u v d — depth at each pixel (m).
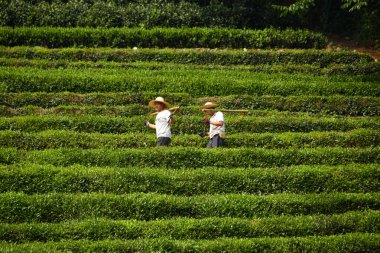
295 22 66.38
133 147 42.00
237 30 60.28
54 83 49.59
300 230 34.31
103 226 33.31
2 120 43.34
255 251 32.28
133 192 36.97
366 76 54.09
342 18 68.31
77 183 37.09
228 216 35.41
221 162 40.00
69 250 31.41
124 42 58.97
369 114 48.56
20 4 61.88
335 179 38.91
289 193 37.81
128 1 65.12
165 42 59.50
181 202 35.62
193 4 63.94
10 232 32.66
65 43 58.59
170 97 48.22
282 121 45.28
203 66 55.31
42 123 43.62
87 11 62.06
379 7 64.50
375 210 36.69
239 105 48.12
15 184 36.81
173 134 44.25
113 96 47.88
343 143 43.47
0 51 55.16
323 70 55.47
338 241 33.06
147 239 32.38
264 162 40.59
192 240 32.59
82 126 43.88
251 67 55.62
